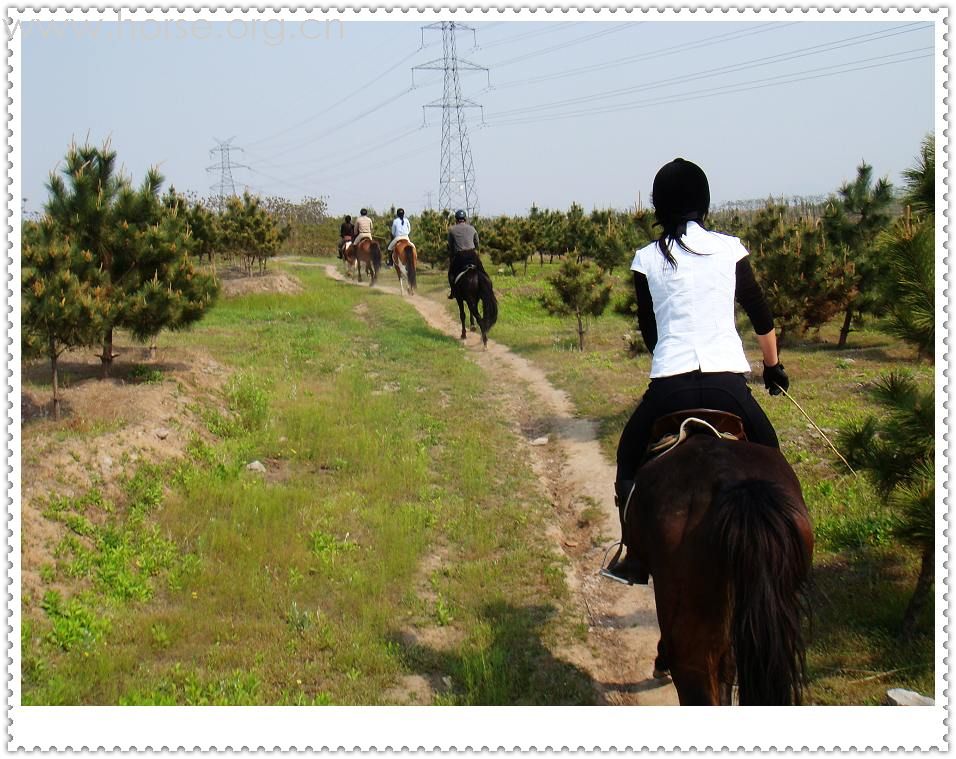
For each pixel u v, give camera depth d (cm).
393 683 504
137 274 1034
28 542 614
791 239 1520
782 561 309
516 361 1541
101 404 938
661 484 364
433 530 736
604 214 3328
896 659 489
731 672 346
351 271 3206
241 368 1279
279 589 613
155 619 561
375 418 1068
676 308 404
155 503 736
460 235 1709
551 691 491
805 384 1155
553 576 643
